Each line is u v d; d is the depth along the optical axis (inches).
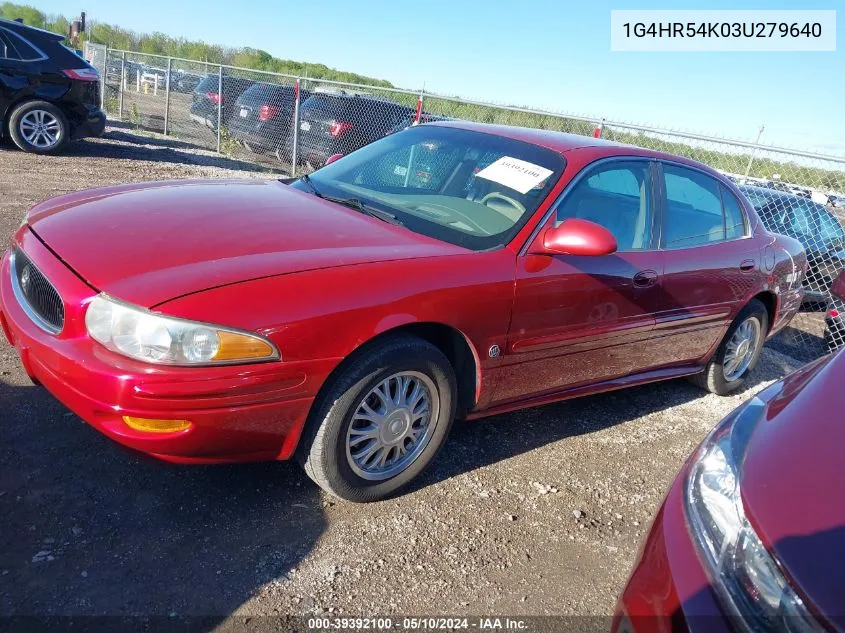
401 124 425.1
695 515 73.3
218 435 97.7
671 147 328.8
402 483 121.8
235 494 115.5
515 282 124.4
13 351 151.5
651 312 154.9
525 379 135.9
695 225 170.7
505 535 117.6
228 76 550.9
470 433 151.7
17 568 91.8
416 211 138.3
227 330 94.2
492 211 135.5
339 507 117.3
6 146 420.8
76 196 135.8
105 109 696.4
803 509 65.8
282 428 102.9
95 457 118.0
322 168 169.8
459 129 163.9
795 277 206.5
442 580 104.0
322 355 101.3
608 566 114.8
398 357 111.3
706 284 168.6
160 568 96.4
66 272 102.0
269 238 113.5
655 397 195.0
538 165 144.3
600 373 153.9
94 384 93.2
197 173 434.0
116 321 93.7
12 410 127.6
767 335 207.2
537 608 101.9
